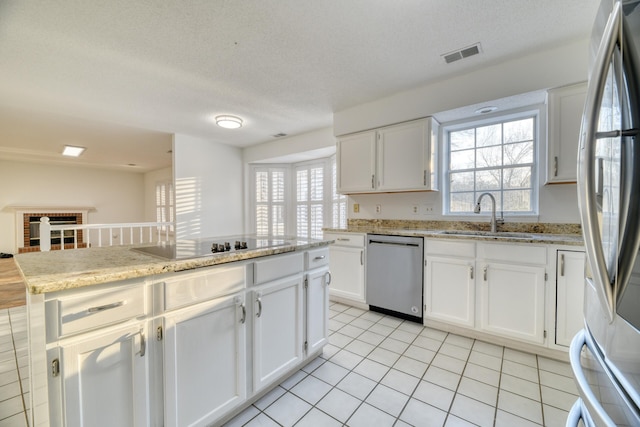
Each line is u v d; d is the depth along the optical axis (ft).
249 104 9.98
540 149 8.21
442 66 7.59
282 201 16.69
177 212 13.56
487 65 7.57
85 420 3.19
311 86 8.70
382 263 9.41
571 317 6.39
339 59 7.14
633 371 1.95
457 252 7.89
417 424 4.71
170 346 3.90
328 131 12.74
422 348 7.27
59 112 10.40
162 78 7.93
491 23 5.82
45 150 16.81
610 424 1.99
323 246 6.68
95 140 14.60
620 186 2.13
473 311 7.64
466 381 5.86
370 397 5.39
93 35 5.96
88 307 3.20
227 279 4.58
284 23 5.72
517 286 7.01
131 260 4.15
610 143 2.28
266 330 5.25
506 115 8.69
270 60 7.12
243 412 5.00
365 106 10.18
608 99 2.33
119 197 25.08
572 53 6.63
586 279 3.01
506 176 9.12
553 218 8.05
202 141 14.57
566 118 6.80
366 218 11.78
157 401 3.81
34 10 5.15
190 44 6.37
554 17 5.65
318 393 5.51
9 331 8.38
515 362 6.58
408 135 9.27
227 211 15.66
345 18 5.59
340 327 8.56
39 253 4.82
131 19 5.49
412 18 5.63
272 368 5.38
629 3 2.08
